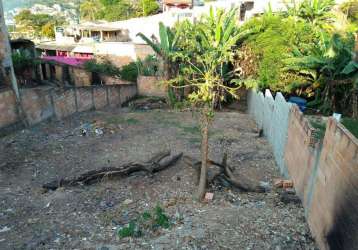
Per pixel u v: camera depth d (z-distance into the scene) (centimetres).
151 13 4525
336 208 498
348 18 2202
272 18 1695
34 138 1255
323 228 541
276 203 728
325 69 1492
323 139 591
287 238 583
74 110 1616
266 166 973
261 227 619
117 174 894
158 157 948
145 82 2022
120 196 799
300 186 724
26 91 1359
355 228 432
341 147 501
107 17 4959
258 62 1673
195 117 1508
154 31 2955
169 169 948
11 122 1310
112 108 1820
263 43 1625
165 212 706
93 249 572
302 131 730
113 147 1154
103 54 2522
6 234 646
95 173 881
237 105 1912
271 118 1134
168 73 1811
